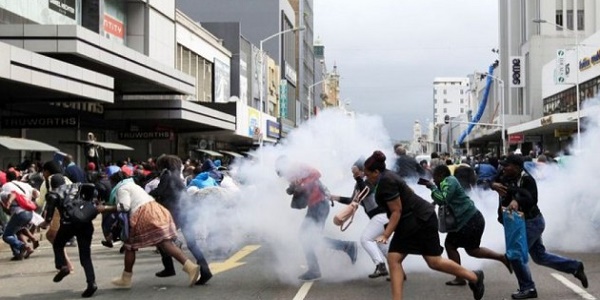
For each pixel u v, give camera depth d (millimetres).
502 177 8133
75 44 20359
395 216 6867
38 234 16141
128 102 29453
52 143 26969
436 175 8531
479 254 8477
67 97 21625
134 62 24562
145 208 8977
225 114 36750
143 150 36906
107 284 9523
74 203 8664
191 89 30906
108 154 32656
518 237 7848
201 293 8703
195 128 38094
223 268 10438
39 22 23312
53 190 8891
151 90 29422
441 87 196250
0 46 16203
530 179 7969
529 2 69688
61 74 19062
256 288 8953
